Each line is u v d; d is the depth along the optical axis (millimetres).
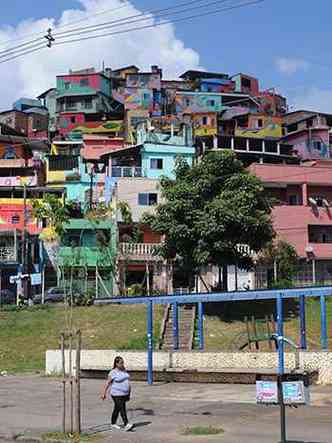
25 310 39812
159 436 12898
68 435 13164
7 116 84750
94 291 45344
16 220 54812
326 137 74750
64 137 78938
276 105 89562
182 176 39312
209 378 23297
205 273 47812
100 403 18641
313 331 33219
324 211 51062
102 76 85438
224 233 36562
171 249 38219
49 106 90625
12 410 17578
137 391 21312
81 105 84375
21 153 68188
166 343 32469
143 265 49062
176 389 21641
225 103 86625
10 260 51688
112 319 36656
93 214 50281
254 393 19672
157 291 46594
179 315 36188
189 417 15328
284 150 71062
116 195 50500
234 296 23000
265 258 46281
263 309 37188
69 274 48094
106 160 59688
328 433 12641
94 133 81625
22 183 59000
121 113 84125
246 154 66812
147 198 50875
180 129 61125
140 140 60094
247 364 23609
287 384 11016
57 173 61344
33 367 30547
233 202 36531
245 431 13055
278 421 14250
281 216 50094
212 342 32094
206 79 92938
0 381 25672
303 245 50156
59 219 49031
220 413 15789
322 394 18922
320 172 51188
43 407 18078
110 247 48562
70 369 13617
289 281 45125
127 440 12562
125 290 46562
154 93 85938
